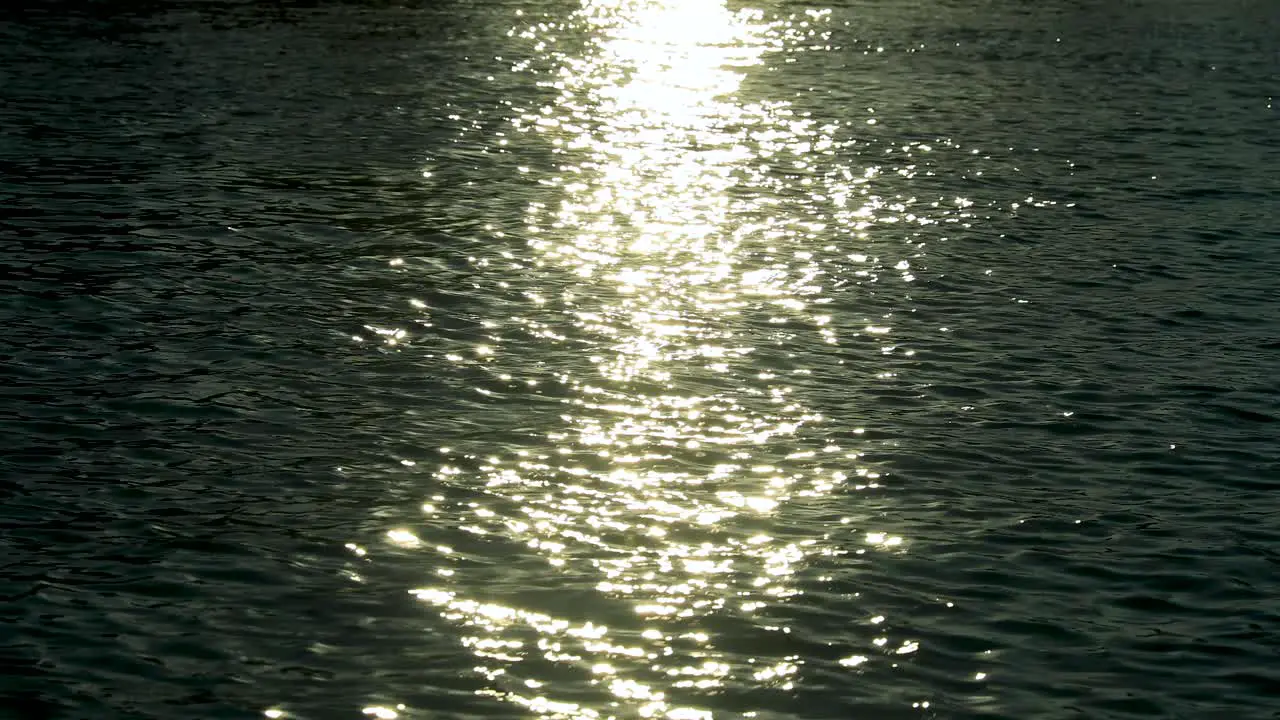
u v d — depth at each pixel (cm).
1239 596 2133
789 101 5581
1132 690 1888
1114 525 2356
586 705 1834
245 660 1909
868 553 2248
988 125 5256
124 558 2167
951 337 3216
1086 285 3581
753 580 2158
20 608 2011
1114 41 7000
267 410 2741
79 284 3372
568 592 2109
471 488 2445
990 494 2467
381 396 2822
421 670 1900
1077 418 2794
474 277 3528
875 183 4481
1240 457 2628
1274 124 5350
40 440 2575
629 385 2911
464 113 5222
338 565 2169
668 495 2439
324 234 3816
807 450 2630
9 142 4581
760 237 3925
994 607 2094
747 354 3094
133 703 1805
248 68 5809
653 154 4762
